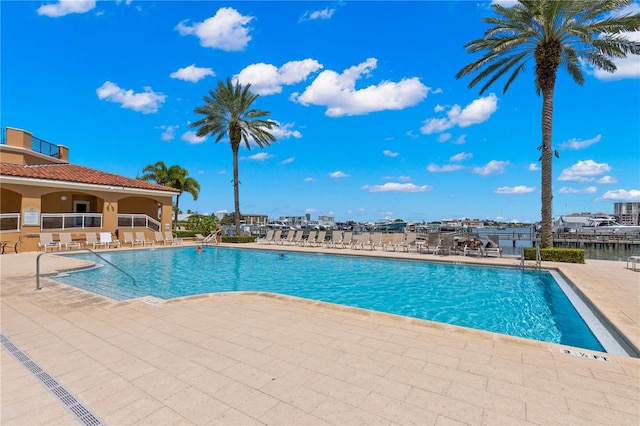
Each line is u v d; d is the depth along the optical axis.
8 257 14.64
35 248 17.67
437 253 16.38
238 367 3.55
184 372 3.44
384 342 4.30
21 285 8.38
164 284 10.83
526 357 3.81
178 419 2.59
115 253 18.31
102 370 3.50
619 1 11.98
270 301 6.57
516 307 7.77
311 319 5.34
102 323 5.19
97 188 20.47
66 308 6.11
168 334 4.65
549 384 3.16
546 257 13.20
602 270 10.85
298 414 2.65
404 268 13.34
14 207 19.38
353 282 10.90
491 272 12.02
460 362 3.67
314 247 20.42
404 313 7.42
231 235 26.50
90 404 2.82
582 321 6.27
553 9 12.48
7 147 21.02
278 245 21.88
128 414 2.67
